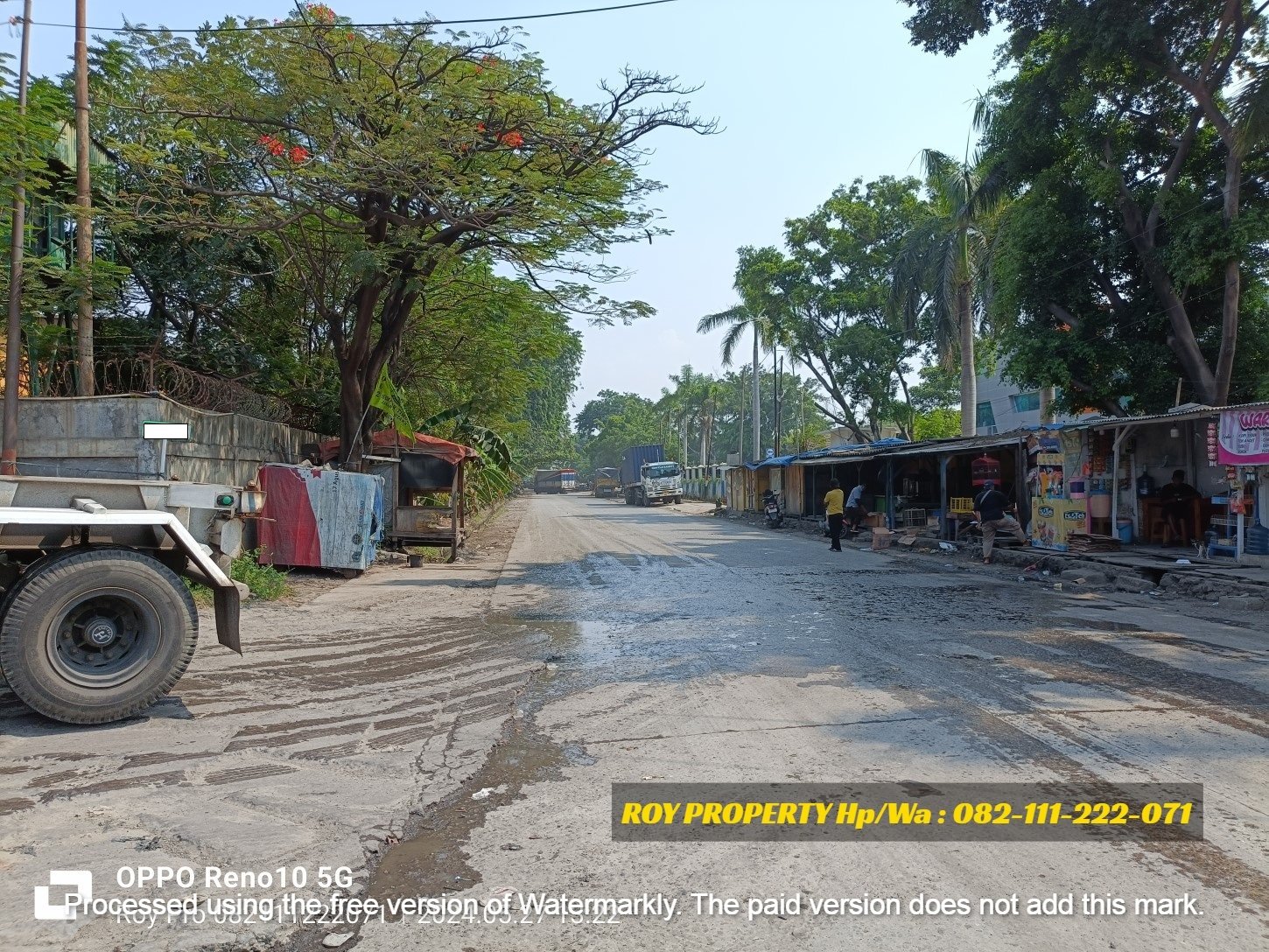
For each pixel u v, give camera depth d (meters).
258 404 14.88
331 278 17.91
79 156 11.27
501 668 7.85
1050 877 3.73
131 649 6.02
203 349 16.08
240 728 5.99
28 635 5.62
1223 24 14.20
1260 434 12.38
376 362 16.83
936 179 23.91
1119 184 16.59
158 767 5.15
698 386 74.06
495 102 13.59
